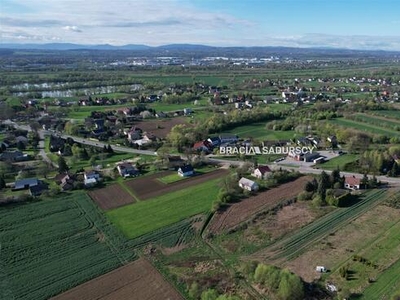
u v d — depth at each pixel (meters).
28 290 60.69
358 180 98.06
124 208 89.88
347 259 66.62
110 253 71.00
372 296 56.72
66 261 68.50
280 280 58.03
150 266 66.75
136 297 58.75
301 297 56.47
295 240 74.06
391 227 77.38
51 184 104.94
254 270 63.00
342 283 60.06
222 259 68.44
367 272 62.56
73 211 88.38
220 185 102.38
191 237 76.50
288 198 93.25
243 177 106.12
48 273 65.06
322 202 89.19
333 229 77.62
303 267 64.81
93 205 91.69
